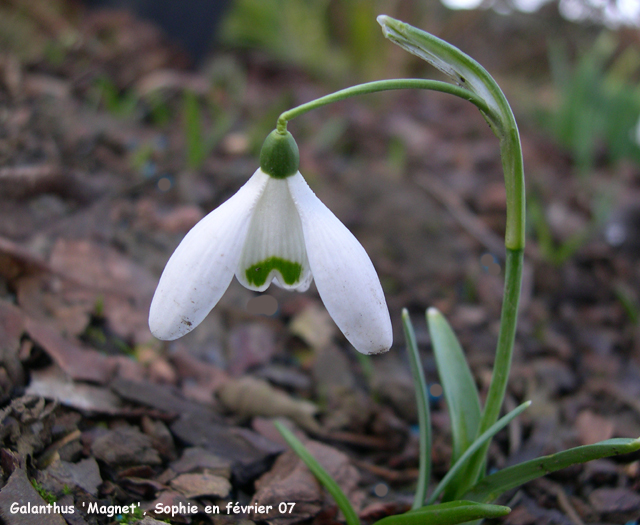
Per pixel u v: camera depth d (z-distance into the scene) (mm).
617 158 527
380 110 576
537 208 357
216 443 183
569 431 209
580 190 453
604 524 182
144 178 312
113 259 236
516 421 212
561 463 154
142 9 503
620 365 262
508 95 753
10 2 444
